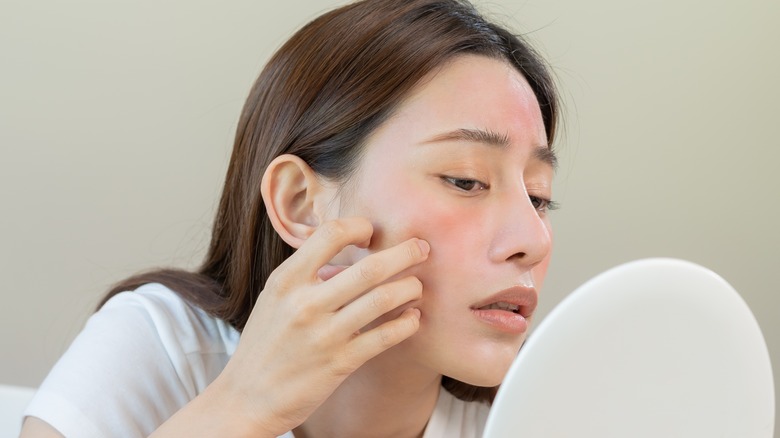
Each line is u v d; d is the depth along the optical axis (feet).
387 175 2.98
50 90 7.75
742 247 8.09
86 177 7.82
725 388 2.03
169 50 7.76
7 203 7.81
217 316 3.73
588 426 2.01
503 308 2.94
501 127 2.94
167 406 3.43
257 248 3.62
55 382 3.27
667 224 8.08
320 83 3.25
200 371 3.57
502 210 2.90
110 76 7.76
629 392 2.00
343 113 3.13
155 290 3.81
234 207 3.78
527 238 2.82
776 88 7.98
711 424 2.06
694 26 7.90
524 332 2.90
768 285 8.12
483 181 2.93
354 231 2.81
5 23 7.66
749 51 7.95
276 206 3.27
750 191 8.05
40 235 7.86
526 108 3.04
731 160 8.04
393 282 2.75
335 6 7.75
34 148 7.79
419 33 3.08
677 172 8.04
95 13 7.69
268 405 2.79
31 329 7.90
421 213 2.90
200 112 7.82
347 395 3.36
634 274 1.92
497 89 3.01
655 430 2.04
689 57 7.93
